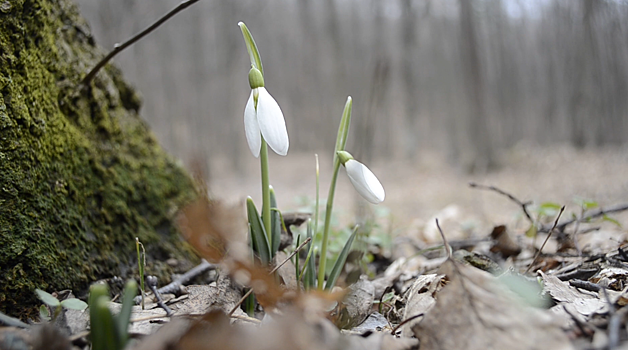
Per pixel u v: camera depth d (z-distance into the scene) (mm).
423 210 1121
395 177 2158
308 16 3129
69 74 322
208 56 2945
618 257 300
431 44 2768
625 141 2109
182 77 2920
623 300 240
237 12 2908
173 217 363
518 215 416
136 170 356
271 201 280
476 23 2320
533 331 209
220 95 3008
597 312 235
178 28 2859
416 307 246
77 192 306
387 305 291
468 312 216
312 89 3367
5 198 266
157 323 243
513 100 2629
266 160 268
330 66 3129
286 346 198
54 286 275
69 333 232
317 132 3467
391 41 2734
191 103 2939
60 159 300
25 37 287
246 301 269
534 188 1327
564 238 362
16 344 213
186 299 277
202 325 211
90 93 336
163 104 2879
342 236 372
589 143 2221
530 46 2555
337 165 267
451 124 2652
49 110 299
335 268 273
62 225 289
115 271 313
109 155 341
